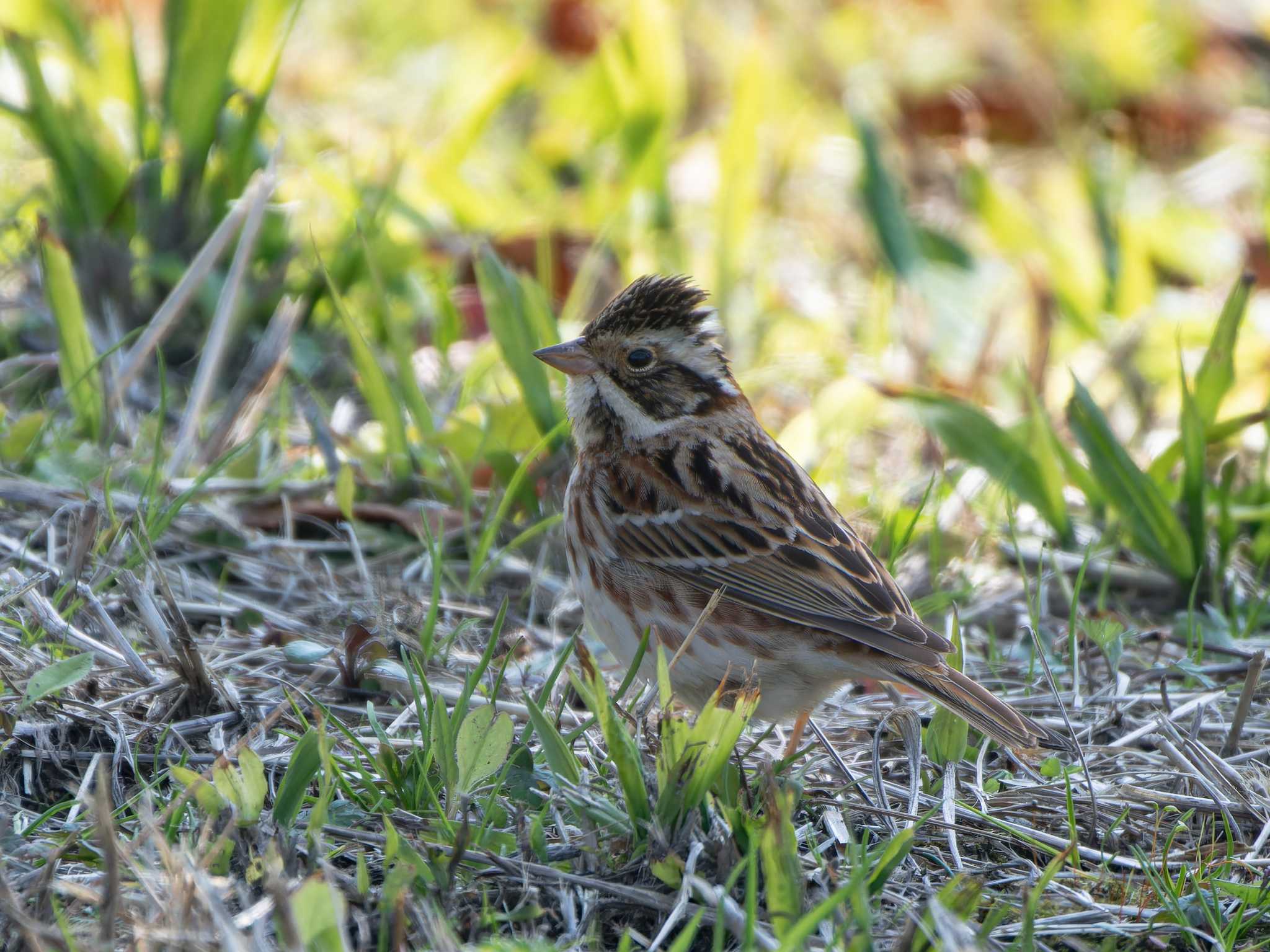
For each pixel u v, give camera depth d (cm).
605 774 773
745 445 921
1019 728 784
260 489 1104
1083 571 928
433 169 1539
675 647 880
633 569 892
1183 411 1084
